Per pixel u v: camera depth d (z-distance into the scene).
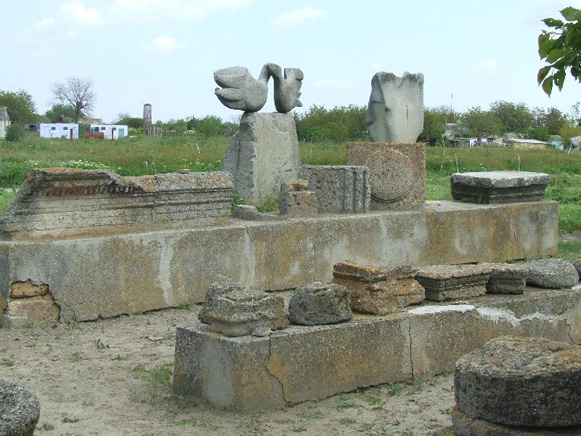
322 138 37.72
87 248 8.17
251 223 9.64
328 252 10.12
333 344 6.07
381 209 11.18
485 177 12.21
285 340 5.82
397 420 5.65
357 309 6.51
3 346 7.32
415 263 11.05
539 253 12.55
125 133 61.31
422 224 11.10
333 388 6.07
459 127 48.75
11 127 39.59
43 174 7.91
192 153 24.77
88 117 78.81
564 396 4.44
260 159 11.71
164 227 9.02
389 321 6.39
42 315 7.97
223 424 5.50
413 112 12.30
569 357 4.54
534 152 31.86
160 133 49.00
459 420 4.73
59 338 7.62
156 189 8.84
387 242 10.72
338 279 6.68
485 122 51.09
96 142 36.44
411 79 12.29
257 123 11.66
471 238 11.67
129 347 7.39
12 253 7.80
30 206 8.04
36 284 7.92
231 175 9.58
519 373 4.50
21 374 6.58
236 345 5.65
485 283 7.29
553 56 4.60
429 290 7.00
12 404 4.05
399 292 6.73
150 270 8.62
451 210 11.46
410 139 12.29
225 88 11.59
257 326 5.81
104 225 8.55
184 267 8.88
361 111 40.97
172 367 6.75
